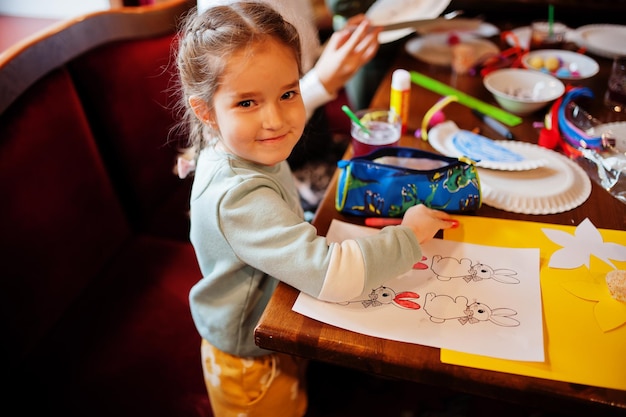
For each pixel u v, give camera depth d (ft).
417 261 2.22
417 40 4.61
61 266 3.43
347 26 3.83
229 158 2.32
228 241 2.20
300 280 2.06
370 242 2.13
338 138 4.85
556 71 3.98
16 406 3.09
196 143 2.74
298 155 4.24
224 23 2.07
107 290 3.70
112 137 3.85
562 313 2.04
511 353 1.88
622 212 2.58
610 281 2.11
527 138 3.21
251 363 2.75
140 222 4.27
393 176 2.49
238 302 2.53
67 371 3.17
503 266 2.28
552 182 2.76
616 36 4.50
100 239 3.81
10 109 3.00
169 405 3.03
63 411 3.00
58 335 3.37
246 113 2.12
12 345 3.10
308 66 3.80
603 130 3.13
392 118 3.13
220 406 2.91
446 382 1.87
